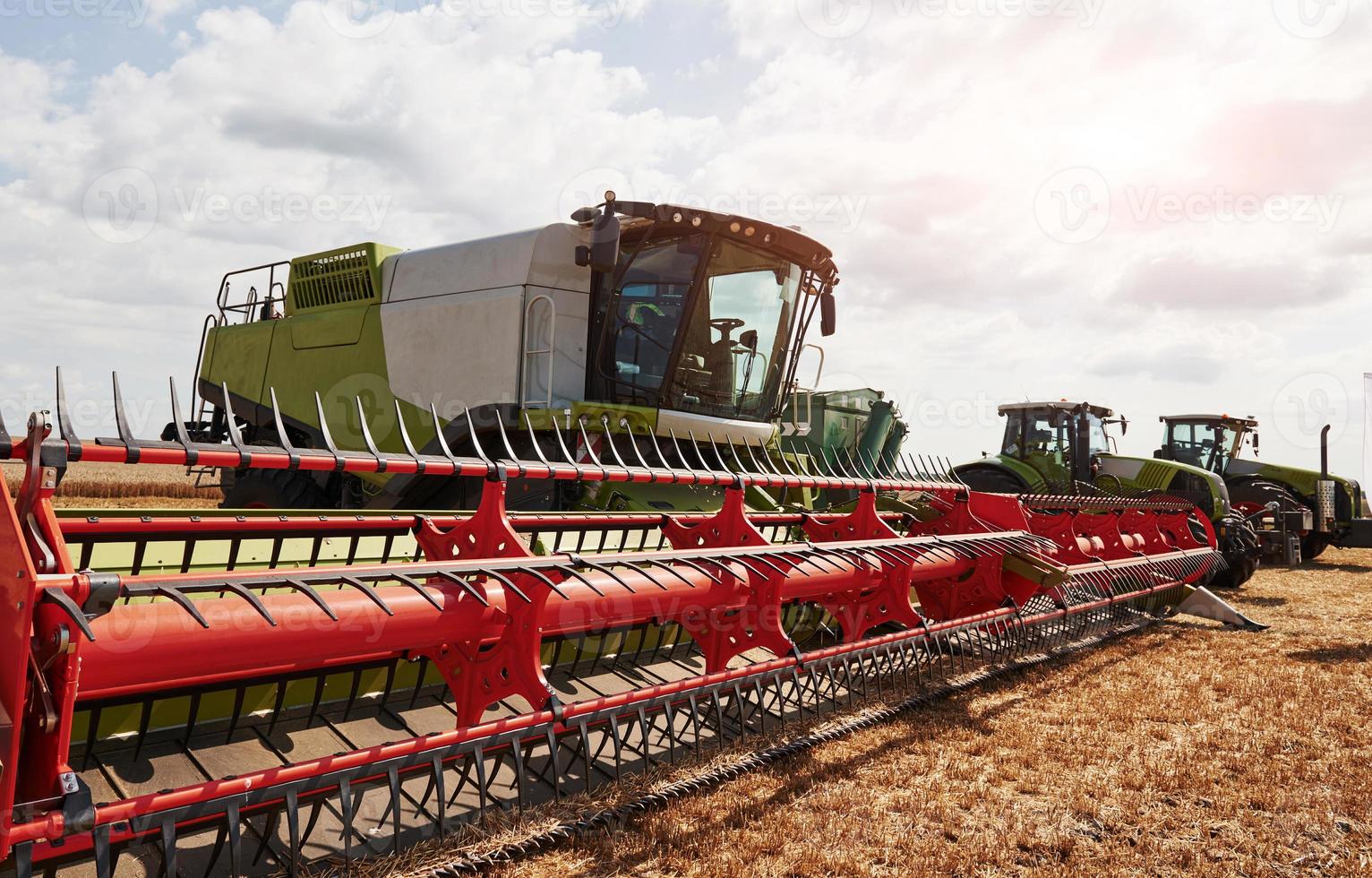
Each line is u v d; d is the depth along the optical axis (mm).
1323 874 3154
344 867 2646
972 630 4992
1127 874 3113
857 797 3590
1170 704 5141
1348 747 4508
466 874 2764
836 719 4422
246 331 9016
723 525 4254
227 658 2309
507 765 3418
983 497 5777
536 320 6363
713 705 3824
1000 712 4883
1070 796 3783
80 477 15805
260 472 8359
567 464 3500
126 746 2812
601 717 3137
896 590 4594
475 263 6762
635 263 6434
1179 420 15633
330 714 3262
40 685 1914
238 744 3000
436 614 2770
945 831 3381
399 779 2584
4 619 1929
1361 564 14781
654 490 6031
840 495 9516
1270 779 4008
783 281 6855
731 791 3572
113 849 2242
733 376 6691
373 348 7520
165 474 17078
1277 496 13461
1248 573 10945
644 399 6328
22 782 1979
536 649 2959
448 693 3660
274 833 2717
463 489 6809
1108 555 7117
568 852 2990
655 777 3543
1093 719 4793
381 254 7770
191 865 2584
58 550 1960
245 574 2225
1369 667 6234
